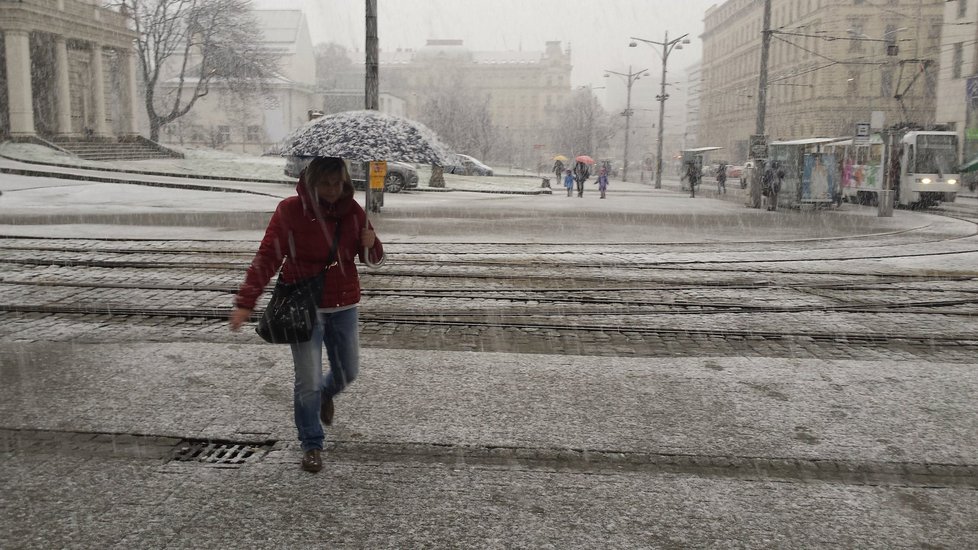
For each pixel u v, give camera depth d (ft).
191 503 11.62
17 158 102.37
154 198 76.07
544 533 10.93
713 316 25.66
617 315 25.57
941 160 89.20
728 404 16.37
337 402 16.08
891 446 14.21
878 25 192.65
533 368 18.76
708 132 326.24
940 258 41.50
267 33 246.27
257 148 230.68
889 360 20.25
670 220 66.13
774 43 239.30
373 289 29.60
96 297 27.14
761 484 12.62
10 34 112.57
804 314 26.23
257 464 13.06
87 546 10.34
